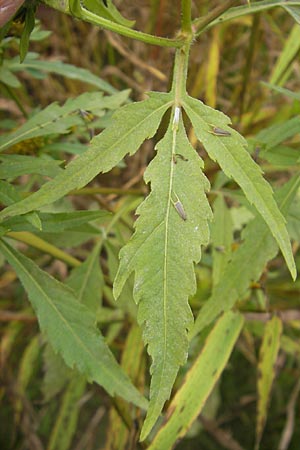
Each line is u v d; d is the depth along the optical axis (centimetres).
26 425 52
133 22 27
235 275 30
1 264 39
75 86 55
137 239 22
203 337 37
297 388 54
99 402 63
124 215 41
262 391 37
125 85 57
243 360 66
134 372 38
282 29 58
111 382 27
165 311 22
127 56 49
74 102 33
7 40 33
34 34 35
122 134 23
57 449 48
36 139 35
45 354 39
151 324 22
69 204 39
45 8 27
